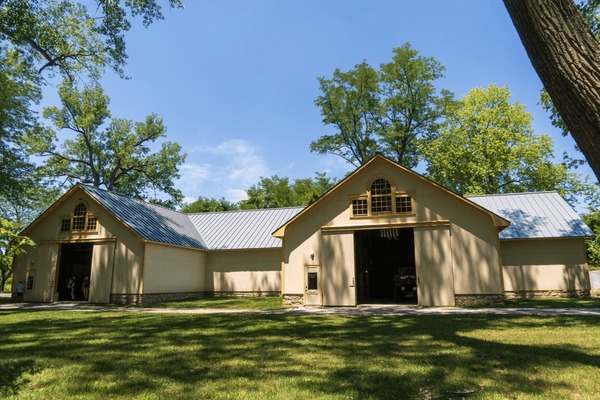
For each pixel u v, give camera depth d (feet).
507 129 114.83
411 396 15.24
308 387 16.44
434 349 24.26
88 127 123.34
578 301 58.29
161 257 69.51
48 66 67.56
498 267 53.78
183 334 31.19
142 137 134.72
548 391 15.69
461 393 15.42
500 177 118.21
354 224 59.82
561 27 9.83
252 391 15.98
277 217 90.68
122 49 67.10
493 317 40.78
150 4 61.93
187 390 16.22
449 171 116.26
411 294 65.21
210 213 97.14
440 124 118.93
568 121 9.84
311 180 157.17
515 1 10.55
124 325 36.94
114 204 71.87
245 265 81.97
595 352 23.21
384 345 25.75
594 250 110.83
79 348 25.31
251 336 30.07
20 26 57.72
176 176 140.36
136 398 15.28
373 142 120.98
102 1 60.54
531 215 73.36
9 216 121.60
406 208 58.80
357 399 14.93
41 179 118.83
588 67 9.43
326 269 59.67
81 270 86.22
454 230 56.24
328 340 27.96
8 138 81.05
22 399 15.24
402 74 114.93
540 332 30.53
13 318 43.86
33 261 72.79
